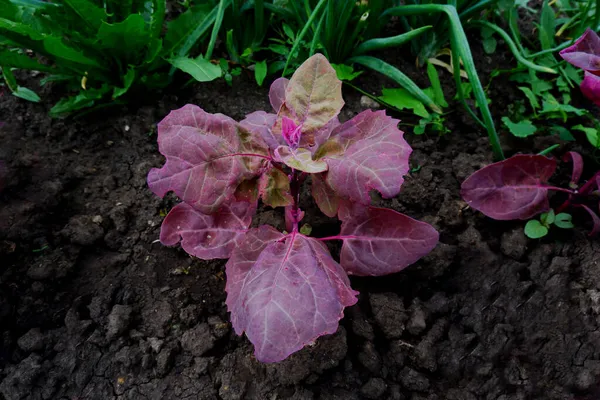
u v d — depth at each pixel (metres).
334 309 0.28
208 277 0.39
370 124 0.31
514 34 0.53
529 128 0.46
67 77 0.48
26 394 0.34
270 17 0.52
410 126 0.49
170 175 0.30
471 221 0.42
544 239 0.41
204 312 0.38
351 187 0.29
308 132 0.31
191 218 0.36
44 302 0.38
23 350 0.36
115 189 0.44
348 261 0.35
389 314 0.37
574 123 0.50
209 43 0.49
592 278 0.38
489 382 0.35
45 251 0.40
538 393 0.34
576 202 0.42
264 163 0.32
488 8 0.55
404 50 0.54
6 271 0.38
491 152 0.47
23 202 0.42
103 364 0.35
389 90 0.49
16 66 0.44
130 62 0.47
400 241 0.34
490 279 0.39
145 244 0.41
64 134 0.47
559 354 0.35
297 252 0.31
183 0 0.57
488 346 0.36
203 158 0.30
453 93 0.52
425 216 0.43
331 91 0.30
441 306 0.38
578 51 0.38
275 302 0.28
